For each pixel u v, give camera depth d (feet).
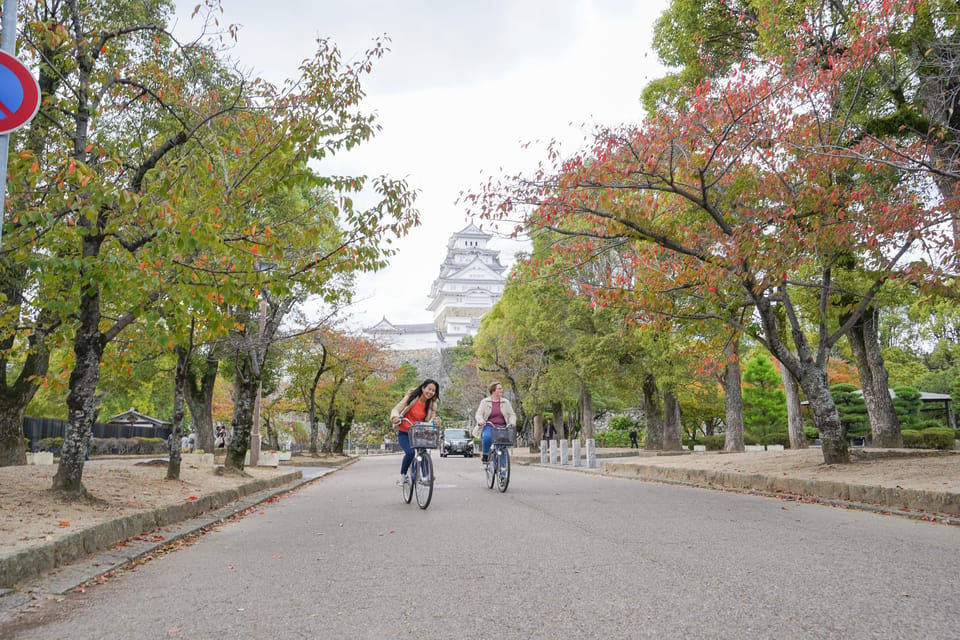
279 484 52.29
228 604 14.51
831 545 20.20
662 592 14.52
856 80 43.96
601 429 205.77
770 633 11.59
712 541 21.07
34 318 32.65
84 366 28.30
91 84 31.12
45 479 33.22
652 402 106.52
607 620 12.58
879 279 39.42
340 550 21.02
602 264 57.93
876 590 14.43
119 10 39.83
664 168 38.37
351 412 141.59
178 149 31.14
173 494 33.35
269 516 32.01
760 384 132.05
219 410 140.56
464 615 13.16
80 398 28.02
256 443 70.95
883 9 35.01
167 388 117.39
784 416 130.82
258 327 58.54
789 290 60.29
